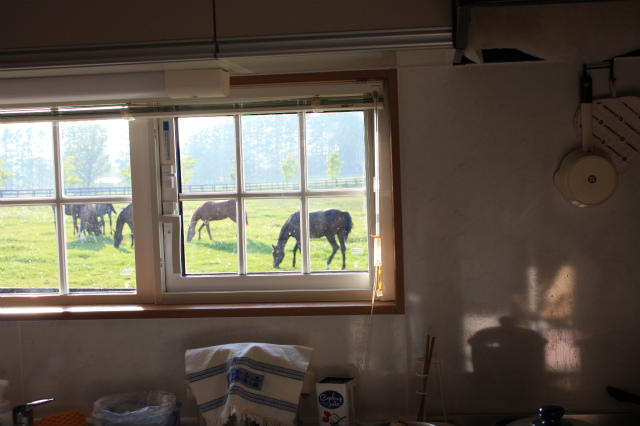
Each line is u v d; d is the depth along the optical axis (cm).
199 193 146
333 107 136
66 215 148
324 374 137
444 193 135
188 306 139
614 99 130
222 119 145
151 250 146
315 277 144
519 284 134
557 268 134
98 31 100
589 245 133
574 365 134
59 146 147
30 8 100
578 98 133
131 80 111
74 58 101
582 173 127
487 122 134
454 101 134
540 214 134
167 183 145
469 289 135
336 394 125
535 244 134
